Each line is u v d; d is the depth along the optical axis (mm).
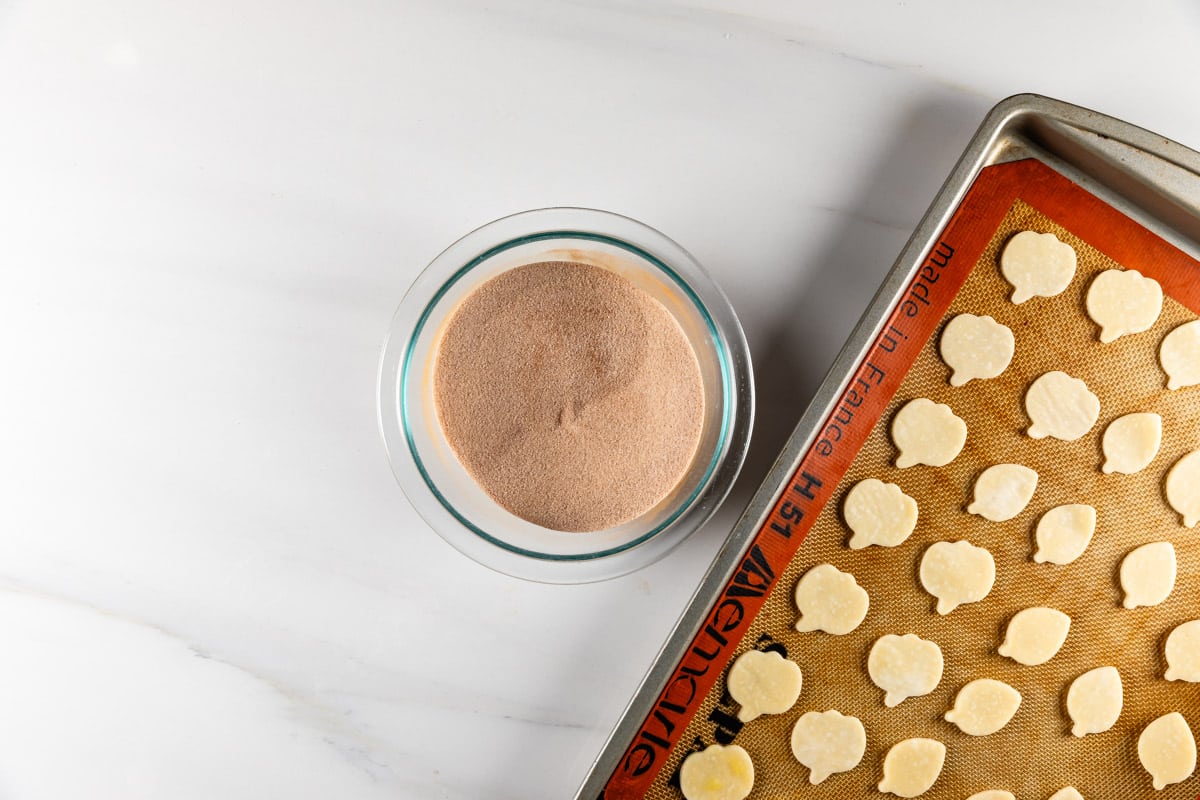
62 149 589
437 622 590
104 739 599
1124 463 549
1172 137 576
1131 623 553
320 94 584
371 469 590
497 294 560
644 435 555
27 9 586
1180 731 553
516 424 555
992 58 579
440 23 583
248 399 590
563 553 562
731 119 582
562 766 588
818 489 550
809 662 552
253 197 587
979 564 551
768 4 581
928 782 554
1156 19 576
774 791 553
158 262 590
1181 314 548
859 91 580
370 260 587
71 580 596
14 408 594
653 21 582
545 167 583
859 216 581
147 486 594
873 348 551
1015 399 550
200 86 586
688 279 562
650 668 556
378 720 593
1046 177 548
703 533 583
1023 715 556
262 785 596
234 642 595
